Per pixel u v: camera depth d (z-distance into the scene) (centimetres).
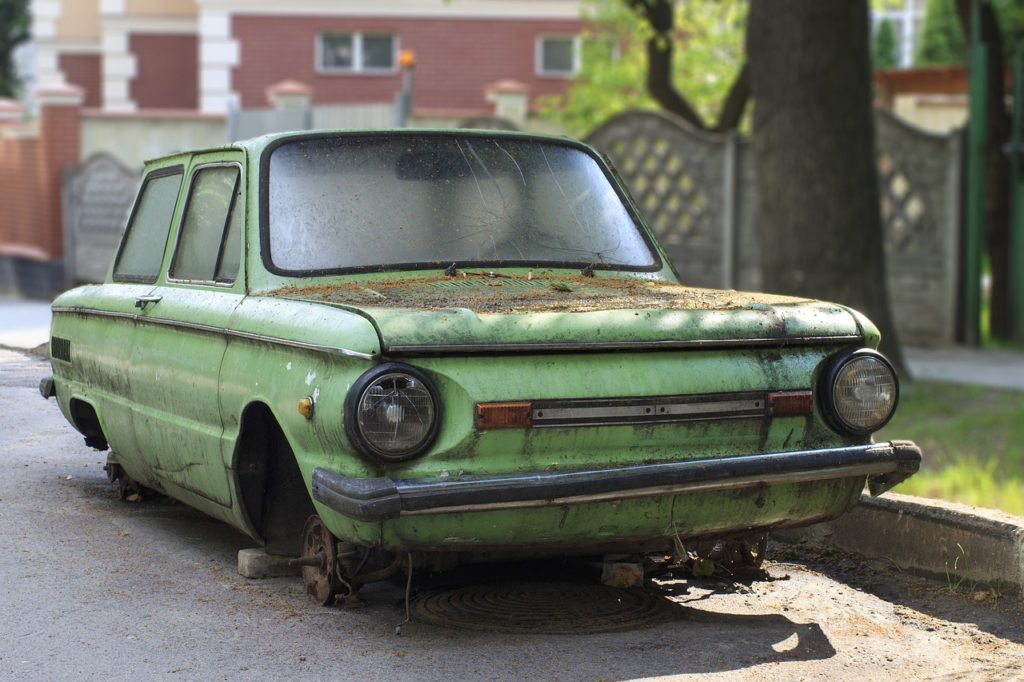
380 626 480
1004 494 828
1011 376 1334
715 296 521
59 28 3108
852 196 1198
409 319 432
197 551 582
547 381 439
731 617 505
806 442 479
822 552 602
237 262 536
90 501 666
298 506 532
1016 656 468
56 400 753
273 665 440
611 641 469
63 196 2275
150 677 430
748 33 1228
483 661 445
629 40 2344
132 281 630
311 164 554
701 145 1686
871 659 459
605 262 575
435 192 563
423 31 2828
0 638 466
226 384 505
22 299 2305
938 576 553
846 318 495
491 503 425
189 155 615
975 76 1568
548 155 600
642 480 441
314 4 2808
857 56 1190
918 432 1057
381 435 421
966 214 1588
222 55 2812
